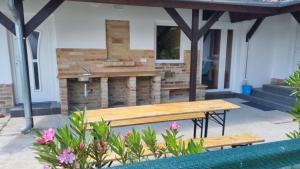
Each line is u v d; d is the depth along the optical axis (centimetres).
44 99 563
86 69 559
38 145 125
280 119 506
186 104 372
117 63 576
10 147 356
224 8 477
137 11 580
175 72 649
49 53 545
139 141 154
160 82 592
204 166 73
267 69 724
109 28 567
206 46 693
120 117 297
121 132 424
